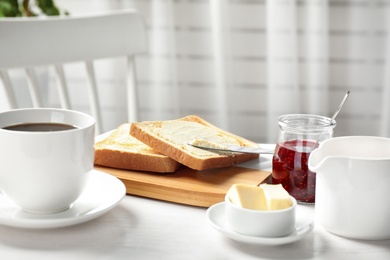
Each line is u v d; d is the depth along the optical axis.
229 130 2.02
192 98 2.00
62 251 0.78
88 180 0.86
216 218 0.83
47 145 0.80
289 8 1.85
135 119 1.36
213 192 0.88
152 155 0.95
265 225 0.79
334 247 0.80
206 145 0.97
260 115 2.00
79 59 1.28
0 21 1.19
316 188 0.84
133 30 1.34
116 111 2.04
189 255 0.78
